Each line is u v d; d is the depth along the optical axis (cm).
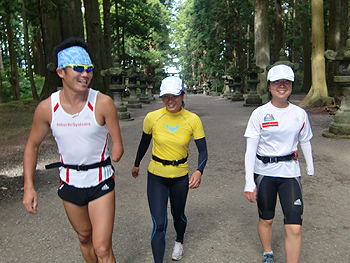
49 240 349
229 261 295
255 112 258
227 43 3878
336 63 2191
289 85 244
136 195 488
